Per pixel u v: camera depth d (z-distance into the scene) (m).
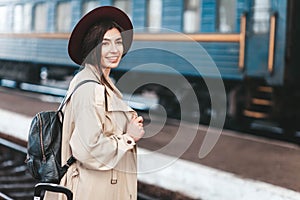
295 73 6.88
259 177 4.75
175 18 8.02
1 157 6.92
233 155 5.67
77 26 1.89
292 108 6.86
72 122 1.89
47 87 11.40
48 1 10.78
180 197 4.49
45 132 1.95
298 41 6.86
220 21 7.47
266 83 6.96
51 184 1.92
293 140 6.71
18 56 12.09
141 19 8.62
